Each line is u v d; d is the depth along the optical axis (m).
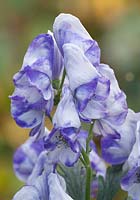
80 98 0.37
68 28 0.38
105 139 0.41
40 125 0.38
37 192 0.38
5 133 0.83
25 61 0.38
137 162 0.39
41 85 0.37
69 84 0.37
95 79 0.37
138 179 0.40
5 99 0.84
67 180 0.42
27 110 0.38
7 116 0.83
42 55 0.38
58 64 0.38
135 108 0.79
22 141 0.83
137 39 0.83
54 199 0.38
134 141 0.41
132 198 0.40
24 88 0.38
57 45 0.38
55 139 0.37
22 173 0.47
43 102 0.38
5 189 0.79
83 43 0.38
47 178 0.38
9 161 0.82
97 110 0.38
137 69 0.82
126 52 0.83
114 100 0.38
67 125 0.36
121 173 0.43
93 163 0.45
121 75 0.82
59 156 0.38
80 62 0.37
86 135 0.40
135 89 0.80
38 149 0.47
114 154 0.42
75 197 0.42
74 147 0.36
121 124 0.39
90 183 0.40
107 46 0.84
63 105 0.37
